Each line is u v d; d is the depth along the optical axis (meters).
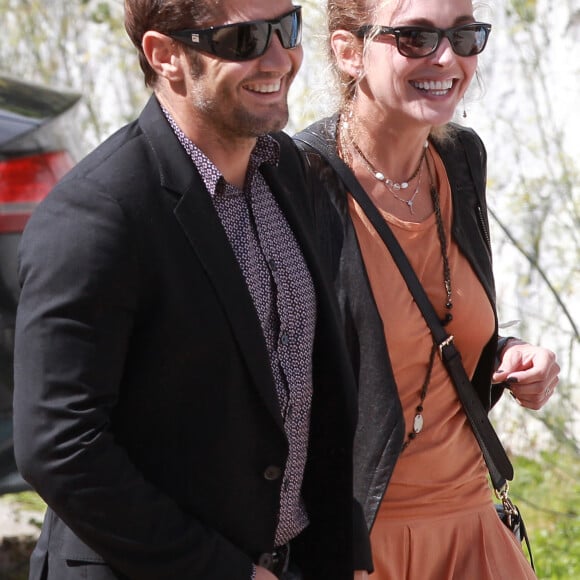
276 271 6.76
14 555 13.57
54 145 12.78
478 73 9.60
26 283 6.06
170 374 6.18
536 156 16.31
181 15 6.27
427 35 8.23
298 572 7.24
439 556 8.76
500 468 9.10
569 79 16.38
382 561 8.55
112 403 6.09
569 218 16.33
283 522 6.96
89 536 6.07
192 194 6.31
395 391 8.30
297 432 6.92
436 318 8.59
